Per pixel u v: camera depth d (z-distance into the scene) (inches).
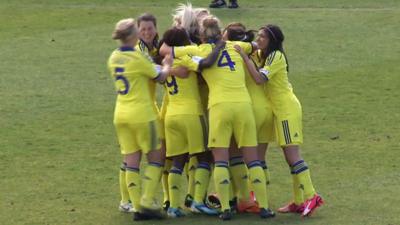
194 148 1051.3
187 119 1044.5
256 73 1047.6
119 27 1024.9
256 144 1045.2
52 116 1614.2
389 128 1508.4
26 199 1144.2
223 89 1031.6
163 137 1073.5
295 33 2306.8
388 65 1975.9
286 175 1251.8
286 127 1056.2
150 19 1082.1
